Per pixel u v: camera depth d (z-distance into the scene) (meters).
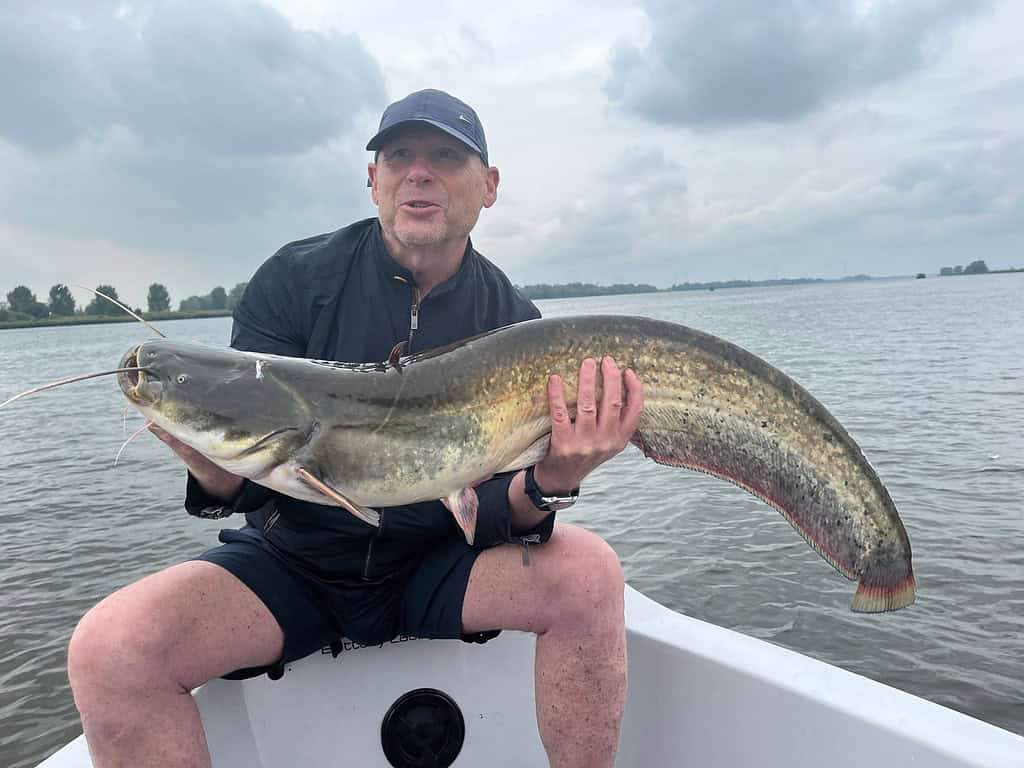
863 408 16.77
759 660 2.45
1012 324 43.94
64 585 8.41
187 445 2.24
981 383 19.98
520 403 2.35
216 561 2.39
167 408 2.18
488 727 2.80
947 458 11.64
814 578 7.30
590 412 2.29
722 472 2.47
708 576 7.45
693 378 2.41
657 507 9.77
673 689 2.59
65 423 20.97
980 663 5.73
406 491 2.29
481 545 2.53
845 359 27.98
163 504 11.54
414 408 2.26
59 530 10.32
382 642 2.64
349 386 2.25
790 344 35.75
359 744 2.68
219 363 2.25
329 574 2.48
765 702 2.35
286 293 2.82
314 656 2.64
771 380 2.44
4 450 16.69
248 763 2.49
